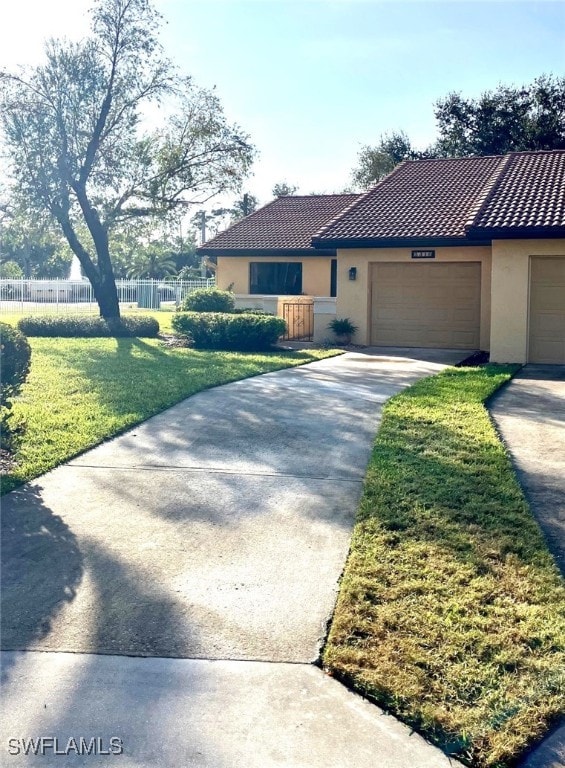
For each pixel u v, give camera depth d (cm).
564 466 757
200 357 1605
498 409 1066
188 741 328
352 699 359
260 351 1784
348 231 1966
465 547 531
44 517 591
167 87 2288
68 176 2180
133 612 439
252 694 361
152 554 523
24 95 2138
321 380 1302
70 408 978
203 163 2356
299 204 3091
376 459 755
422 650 395
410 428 897
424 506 613
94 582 478
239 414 980
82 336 2144
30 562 507
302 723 341
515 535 554
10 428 762
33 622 427
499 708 349
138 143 2300
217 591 467
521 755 324
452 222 1906
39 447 782
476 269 1916
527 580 479
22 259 6656
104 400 1038
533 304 1627
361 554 516
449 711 346
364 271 1991
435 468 723
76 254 2270
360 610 437
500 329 1631
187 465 743
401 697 356
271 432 884
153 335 2178
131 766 312
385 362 1617
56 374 1285
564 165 1888
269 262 2652
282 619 432
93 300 3866
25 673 378
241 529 571
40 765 313
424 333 1973
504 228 1544
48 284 3775
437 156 4472
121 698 357
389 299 1997
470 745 326
